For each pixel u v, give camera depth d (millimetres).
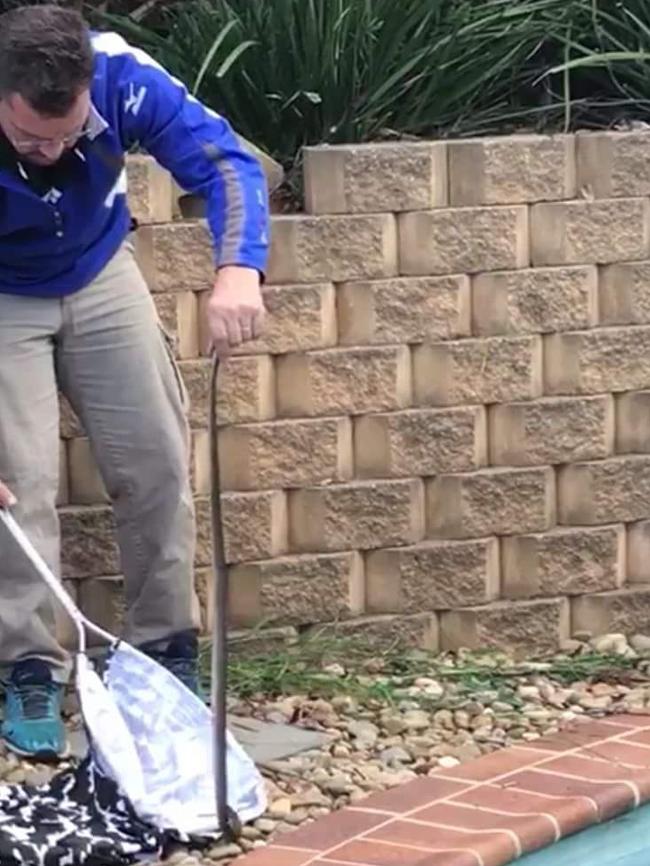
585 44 6500
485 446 5812
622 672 5711
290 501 5711
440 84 6215
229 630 5680
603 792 4836
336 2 6051
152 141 4930
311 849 4629
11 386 5039
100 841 4652
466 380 5754
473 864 4547
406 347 5727
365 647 5734
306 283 5641
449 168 5711
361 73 6129
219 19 6199
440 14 6312
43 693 5152
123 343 5109
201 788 4770
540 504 5832
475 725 5355
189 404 5586
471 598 5805
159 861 4656
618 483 5871
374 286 5680
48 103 4629
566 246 5781
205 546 5652
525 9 6316
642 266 5832
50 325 5066
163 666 5129
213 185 4895
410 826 4723
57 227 4930
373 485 5727
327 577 5723
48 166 4859
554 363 5820
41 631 5145
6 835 4648
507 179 5727
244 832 4754
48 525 5129
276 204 5848
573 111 6445
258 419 5656
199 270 5574
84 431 5367
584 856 4758
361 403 5711
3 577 5129
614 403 5879
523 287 5762
